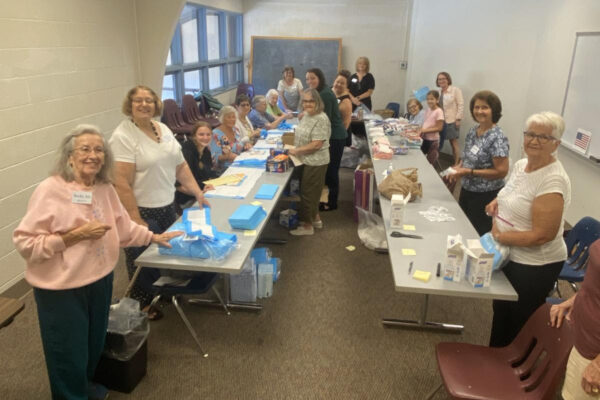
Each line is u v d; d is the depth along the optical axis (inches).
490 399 69.8
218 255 89.5
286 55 364.5
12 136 119.3
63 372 77.3
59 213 70.3
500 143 113.1
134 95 99.3
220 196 124.5
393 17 352.8
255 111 221.3
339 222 183.8
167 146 106.4
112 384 91.7
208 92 304.8
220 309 122.0
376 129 213.8
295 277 140.0
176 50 272.1
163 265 89.1
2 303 72.1
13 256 123.5
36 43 125.9
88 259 74.5
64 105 139.9
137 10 179.0
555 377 66.0
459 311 123.3
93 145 72.6
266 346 107.5
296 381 96.4
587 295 63.1
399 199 104.2
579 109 165.8
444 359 78.0
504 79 238.5
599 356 59.2
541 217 77.3
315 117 155.0
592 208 157.8
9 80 117.1
